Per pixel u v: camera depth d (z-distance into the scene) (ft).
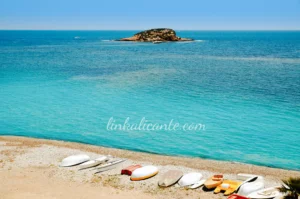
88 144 81.10
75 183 58.75
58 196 53.52
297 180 47.83
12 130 92.17
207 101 122.21
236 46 488.44
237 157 72.74
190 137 85.81
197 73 194.08
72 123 98.22
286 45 527.40
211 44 541.75
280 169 65.82
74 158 67.62
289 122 96.53
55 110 112.57
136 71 203.10
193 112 108.06
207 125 94.89
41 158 70.33
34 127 94.68
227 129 91.25
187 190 56.29
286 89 143.33
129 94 135.23
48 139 84.64
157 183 59.06
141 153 74.79
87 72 198.49
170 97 129.08
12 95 135.23
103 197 53.47
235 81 164.86
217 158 72.23
